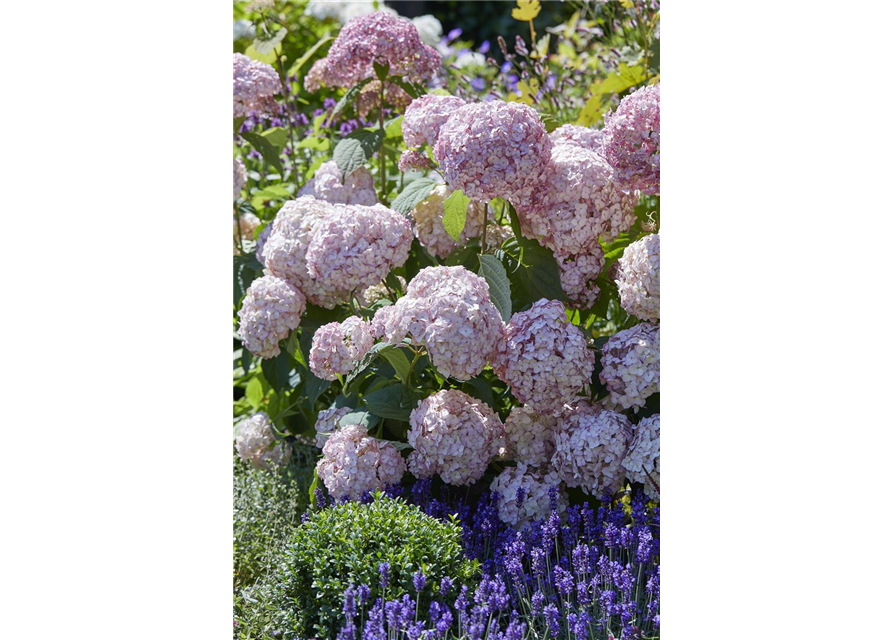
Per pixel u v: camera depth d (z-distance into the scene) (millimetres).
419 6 8391
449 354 2205
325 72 3111
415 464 2410
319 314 2846
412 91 2957
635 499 2256
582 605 1933
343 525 2014
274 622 2041
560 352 2281
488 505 2326
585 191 2402
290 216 2734
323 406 2959
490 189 2297
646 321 2439
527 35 8211
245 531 2537
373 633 1710
